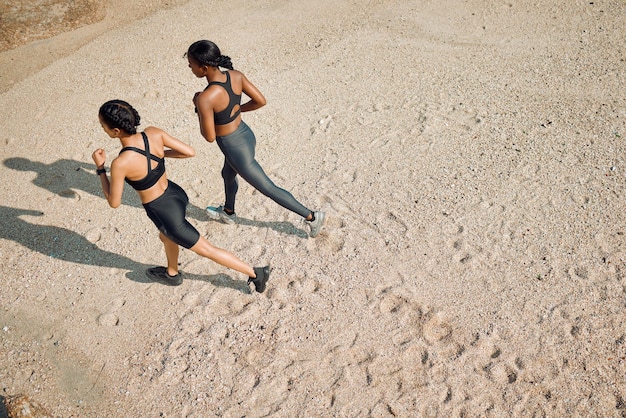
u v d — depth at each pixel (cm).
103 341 489
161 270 515
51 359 480
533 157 617
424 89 735
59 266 552
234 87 460
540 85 721
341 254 538
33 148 686
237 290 518
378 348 462
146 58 836
